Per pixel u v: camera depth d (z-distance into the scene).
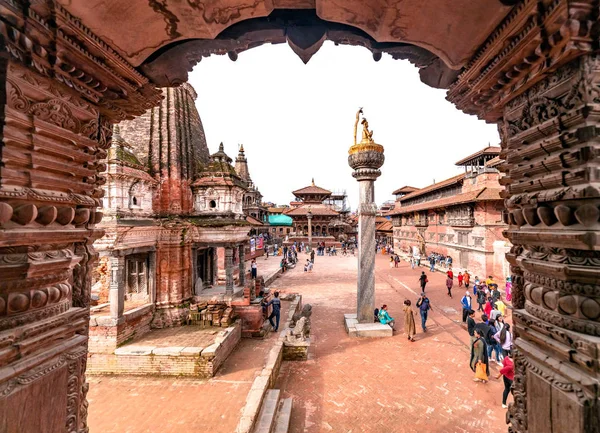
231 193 14.42
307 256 48.16
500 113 3.57
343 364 10.49
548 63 2.40
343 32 3.55
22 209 2.29
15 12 2.09
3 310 2.26
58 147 2.64
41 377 2.47
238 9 2.94
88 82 2.89
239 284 16.02
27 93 2.33
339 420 7.46
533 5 2.21
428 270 32.47
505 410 7.77
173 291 12.60
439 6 2.69
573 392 2.24
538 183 2.67
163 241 12.54
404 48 3.70
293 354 10.88
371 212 13.90
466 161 29.91
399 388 8.87
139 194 12.36
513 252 3.28
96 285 15.55
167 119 14.12
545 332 2.59
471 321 10.16
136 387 8.77
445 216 32.16
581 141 2.23
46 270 2.54
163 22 2.87
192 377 9.34
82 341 3.04
